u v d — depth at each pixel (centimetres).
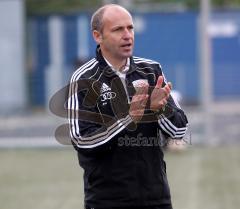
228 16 7731
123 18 1144
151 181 1152
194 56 7712
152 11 7744
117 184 1140
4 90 7531
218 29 7738
